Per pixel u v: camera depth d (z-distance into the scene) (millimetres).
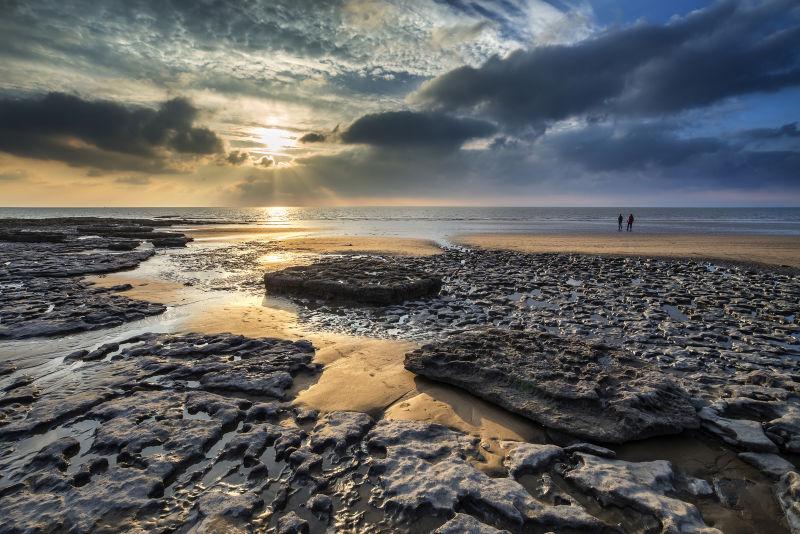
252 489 3998
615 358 6695
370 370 6961
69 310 10398
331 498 3896
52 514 3539
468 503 3855
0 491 3846
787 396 5836
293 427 5105
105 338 8719
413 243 32219
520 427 5234
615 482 4055
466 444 4773
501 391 5770
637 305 12367
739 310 11703
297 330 9539
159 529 3426
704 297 13398
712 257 23578
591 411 5199
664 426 4957
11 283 15039
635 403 5203
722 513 3801
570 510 3727
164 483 4051
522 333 7594
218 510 3635
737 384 6414
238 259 23016
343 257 23703
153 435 4781
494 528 3500
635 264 21312
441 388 6242
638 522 3658
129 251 26250
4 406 5562
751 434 4828
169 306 11836
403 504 3775
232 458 4523
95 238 36375
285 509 3766
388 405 5789
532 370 6090
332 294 12625
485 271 18828
